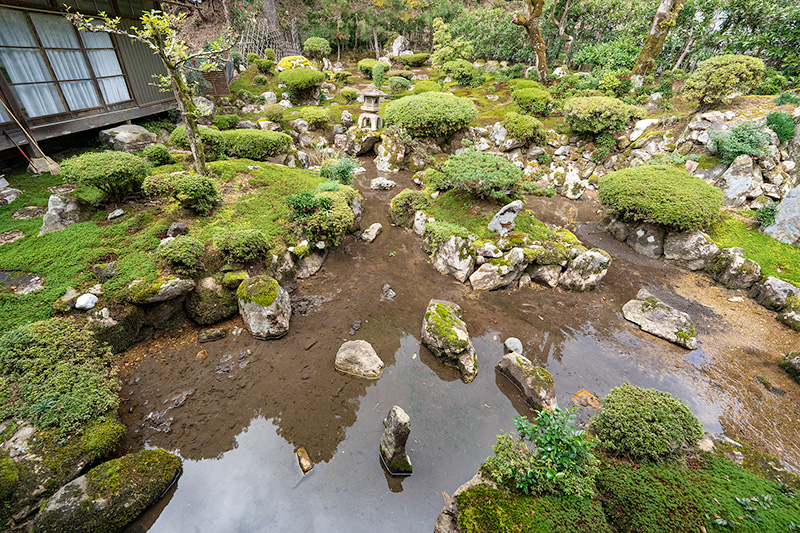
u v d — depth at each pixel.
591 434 5.88
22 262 7.75
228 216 10.47
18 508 4.57
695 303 10.19
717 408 7.18
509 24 27.67
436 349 7.96
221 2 28.89
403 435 5.57
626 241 13.01
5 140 10.38
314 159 17.50
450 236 10.69
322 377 7.40
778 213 11.59
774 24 17.98
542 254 10.52
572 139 17.77
